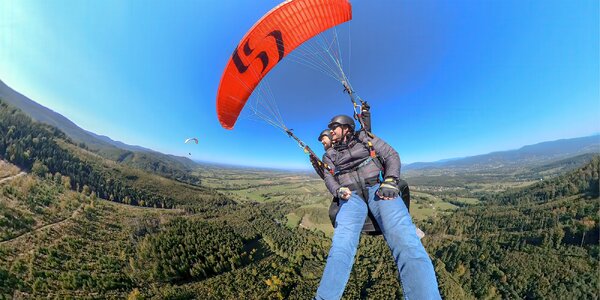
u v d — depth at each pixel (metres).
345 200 2.78
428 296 1.86
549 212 93.12
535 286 56.94
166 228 98.25
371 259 68.25
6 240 71.50
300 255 78.69
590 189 99.75
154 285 65.38
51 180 118.25
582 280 54.47
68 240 79.75
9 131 138.88
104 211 107.00
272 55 4.04
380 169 2.82
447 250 82.62
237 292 59.31
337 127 3.12
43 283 59.22
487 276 64.38
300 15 3.58
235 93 4.25
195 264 70.69
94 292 59.38
